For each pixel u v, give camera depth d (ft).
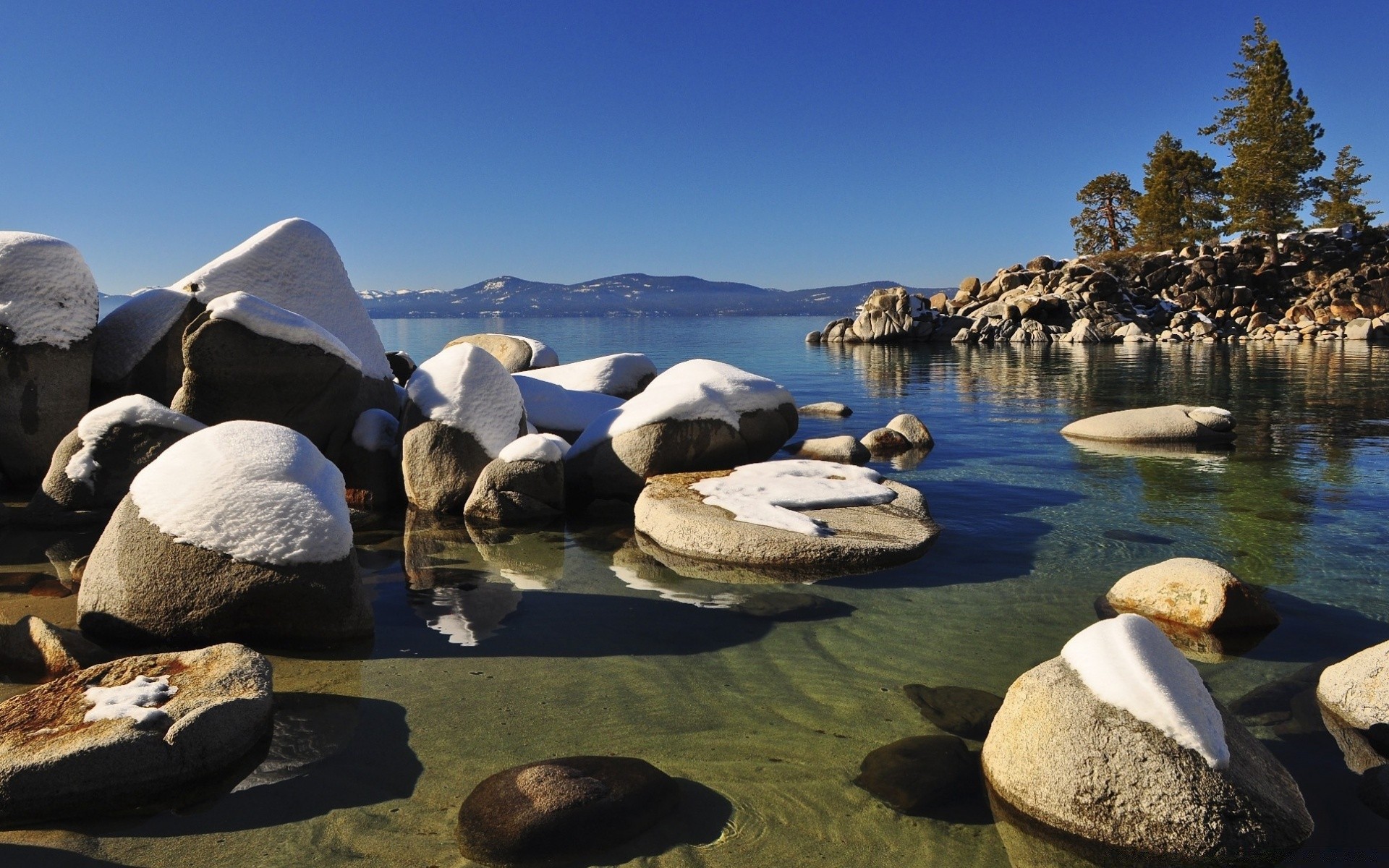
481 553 23.52
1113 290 147.33
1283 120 166.20
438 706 14.24
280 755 12.65
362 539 25.03
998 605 19.07
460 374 29.73
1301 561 22.06
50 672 14.88
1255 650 16.51
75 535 23.73
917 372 85.15
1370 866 10.09
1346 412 50.72
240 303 27.22
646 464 29.84
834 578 21.04
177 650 16.26
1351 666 14.11
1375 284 142.10
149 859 10.33
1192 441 40.42
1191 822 10.29
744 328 262.26
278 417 28.40
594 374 44.52
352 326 35.73
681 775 12.25
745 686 15.11
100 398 31.32
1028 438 42.88
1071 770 10.98
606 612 18.71
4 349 27.81
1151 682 11.25
